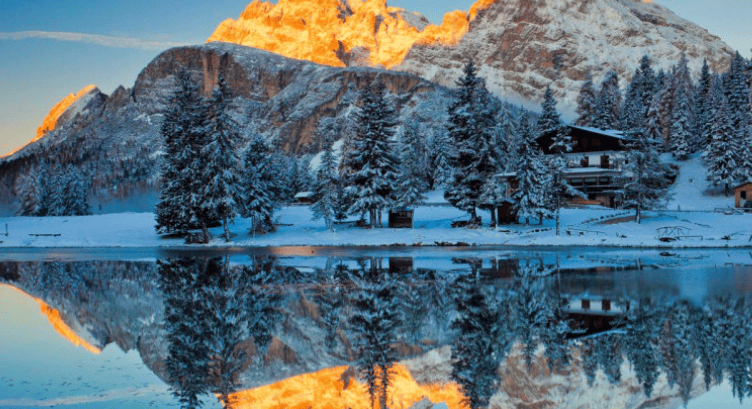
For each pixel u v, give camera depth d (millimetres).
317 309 29562
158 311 29969
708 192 104312
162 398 17656
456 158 74625
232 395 18125
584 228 72562
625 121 118375
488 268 43406
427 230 74688
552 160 72562
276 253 60156
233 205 72938
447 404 17594
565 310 27984
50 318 28719
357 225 81500
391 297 32156
